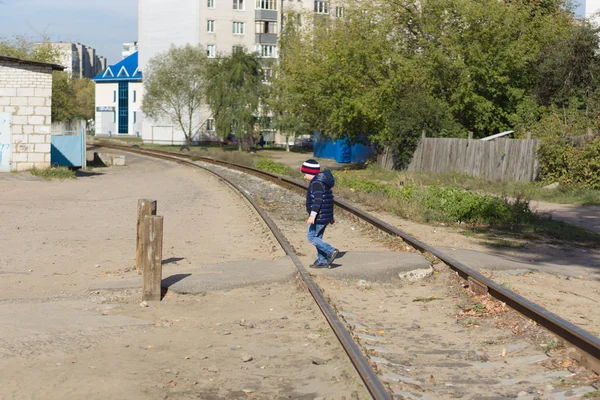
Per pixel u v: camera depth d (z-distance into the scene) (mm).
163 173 37625
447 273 10336
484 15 37719
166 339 7199
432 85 39219
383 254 11688
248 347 6855
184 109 86250
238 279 9859
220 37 86875
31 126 33156
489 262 11375
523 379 5828
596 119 28516
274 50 88312
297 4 89375
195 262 11805
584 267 11953
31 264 11961
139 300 9148
